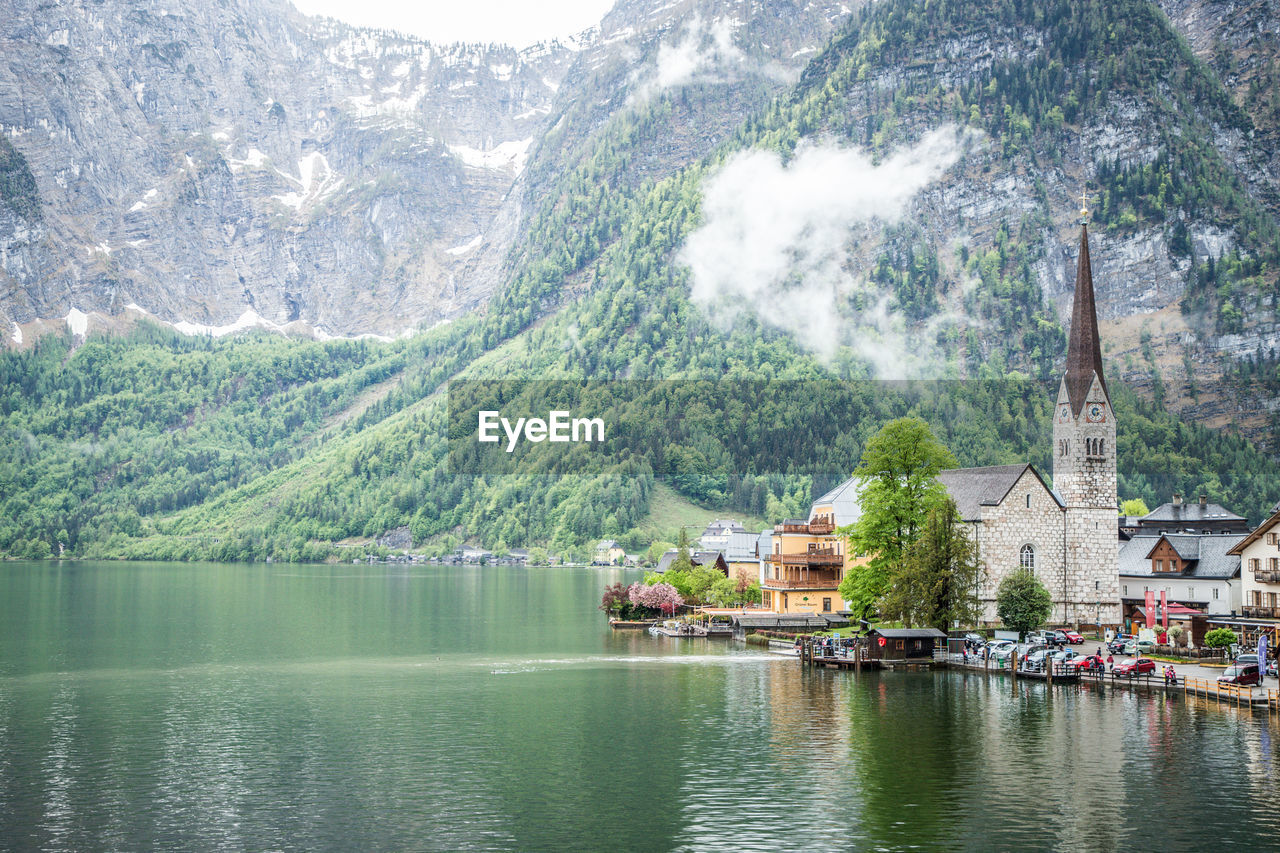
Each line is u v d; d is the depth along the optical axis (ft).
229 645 586.45
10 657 533.96
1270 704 357.20
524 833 250.57
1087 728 337.52
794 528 615.16
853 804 267.80
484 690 424.05
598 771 299.17
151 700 408.46
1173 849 237.04
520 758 314.14
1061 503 529.86
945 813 260.42
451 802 273.33
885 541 491.72
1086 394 524.11
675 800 272.72
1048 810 261.65
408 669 485.15
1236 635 460.96
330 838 248.52
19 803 274.77
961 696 392.68
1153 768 293.84
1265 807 262.26
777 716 363.76
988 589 510.17
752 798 273.33
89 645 587.27
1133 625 526.57
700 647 562.25
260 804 273.13
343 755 319.47
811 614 596.29
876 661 458.91
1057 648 449.48
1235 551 506.07
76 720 370.53
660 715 369.50
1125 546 601.21
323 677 462.60
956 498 530.68
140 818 263.29
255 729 354.95
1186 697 384.47
